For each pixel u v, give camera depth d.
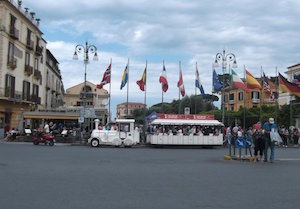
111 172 13.32
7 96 43.53
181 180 11.65
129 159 19.20
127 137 32.31
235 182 11.42
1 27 42.16
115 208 7.56
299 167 16.20
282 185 11.00
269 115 60.00
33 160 17.17
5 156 18.94
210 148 34.50
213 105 81.19
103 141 31.84
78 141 36.94
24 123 47.09
